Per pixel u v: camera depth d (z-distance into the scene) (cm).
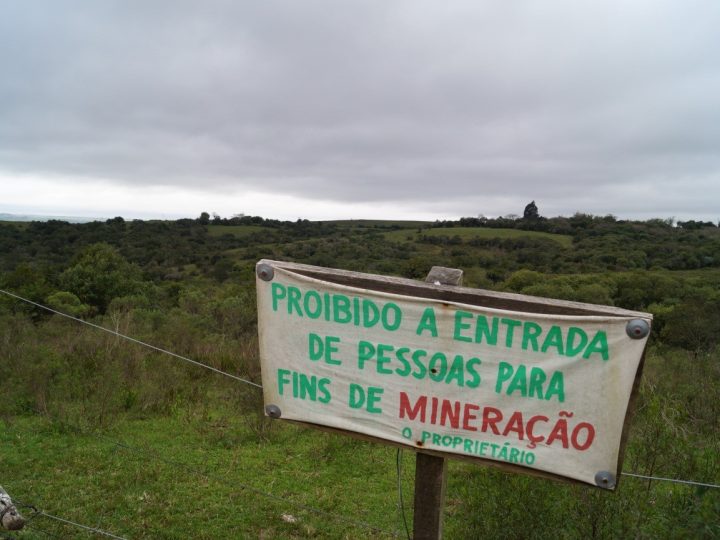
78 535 405
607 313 214
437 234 6719
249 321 1567
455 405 238
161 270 4891
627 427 215
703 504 300
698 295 2061
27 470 509
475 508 401
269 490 509
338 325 254
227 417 704
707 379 673
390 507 490
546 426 225
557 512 352
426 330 238
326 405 260
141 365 848
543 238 6166
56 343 929
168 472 527
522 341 225
